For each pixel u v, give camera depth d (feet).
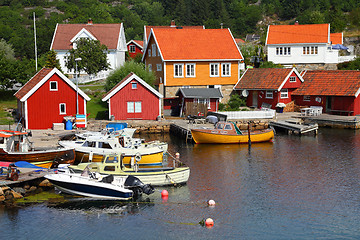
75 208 93.61
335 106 200.03
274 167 122.83
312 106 206.28
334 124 186.09
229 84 219.61
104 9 609.42
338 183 108.17
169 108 206.08
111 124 156.15
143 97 183.11
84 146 121.29
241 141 155.74
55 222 87.15
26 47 360.69
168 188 105.29
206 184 107.96
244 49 321.52
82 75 267.18
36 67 237.45
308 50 272.92
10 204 94.73
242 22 569.64
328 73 210.38
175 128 172.35
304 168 121.49
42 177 102.53
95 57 249.14
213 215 90.02
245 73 222.48
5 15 560.20
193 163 127.44
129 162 116.67
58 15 575.38
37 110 161.48
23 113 164.35
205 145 153.79
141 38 517.14
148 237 81.61
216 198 98.63
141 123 176.55
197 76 215.72
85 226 85.61
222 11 561.02
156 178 103.55
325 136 168.14
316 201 96.58
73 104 164.76
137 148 121.39
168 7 611.88
